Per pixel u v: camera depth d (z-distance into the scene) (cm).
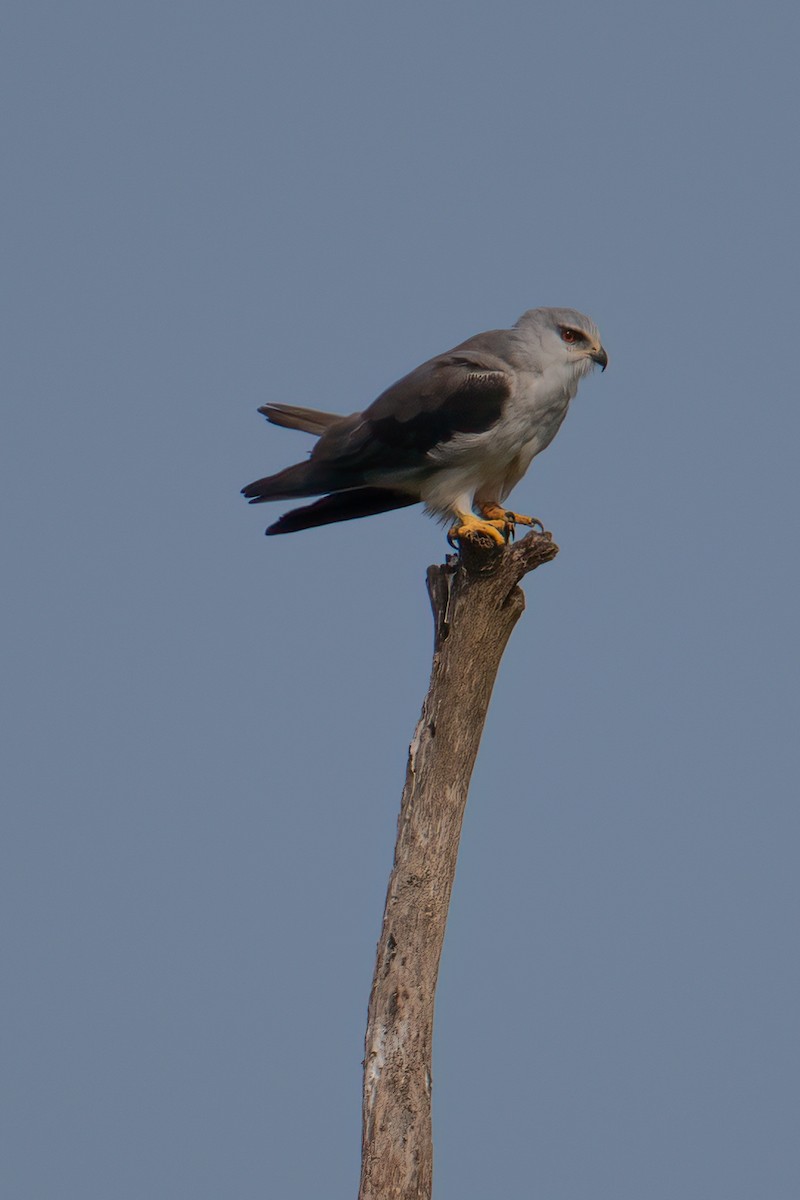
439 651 1095
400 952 1026
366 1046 1002
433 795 1066
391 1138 976
